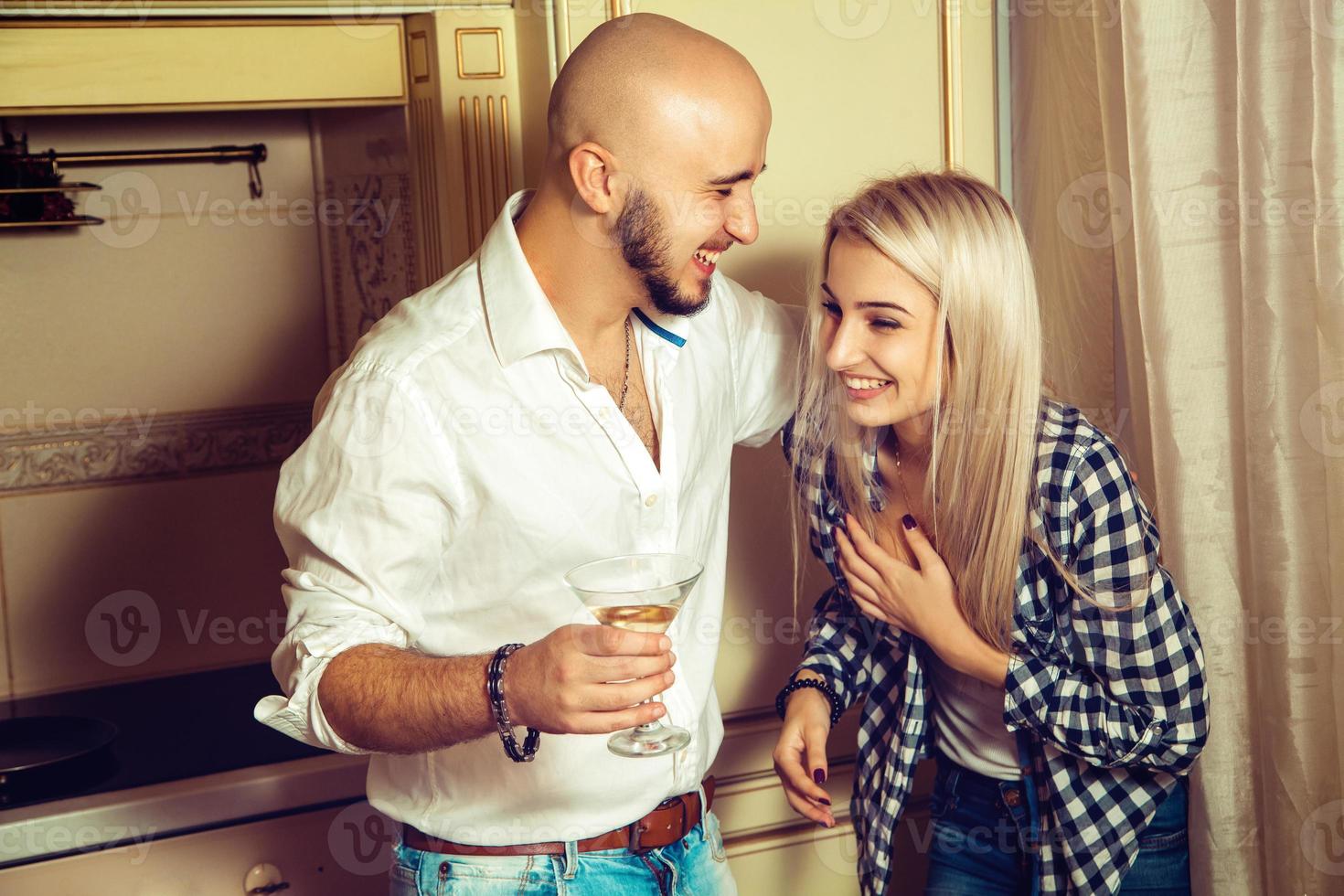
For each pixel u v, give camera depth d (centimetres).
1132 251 160
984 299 125
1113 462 126
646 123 115
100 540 205
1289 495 143
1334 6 135
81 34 159
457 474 118
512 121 169
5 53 157
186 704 196
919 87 181
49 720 181
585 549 124
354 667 106
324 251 213
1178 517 152
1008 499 127
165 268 204
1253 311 143
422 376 117
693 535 137
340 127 201
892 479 142
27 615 202
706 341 139
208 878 165
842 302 128
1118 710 128
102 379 203
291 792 167
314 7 163
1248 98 141
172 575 210
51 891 158
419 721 103
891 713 151
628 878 129
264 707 110
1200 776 152
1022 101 184
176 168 203
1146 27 148
